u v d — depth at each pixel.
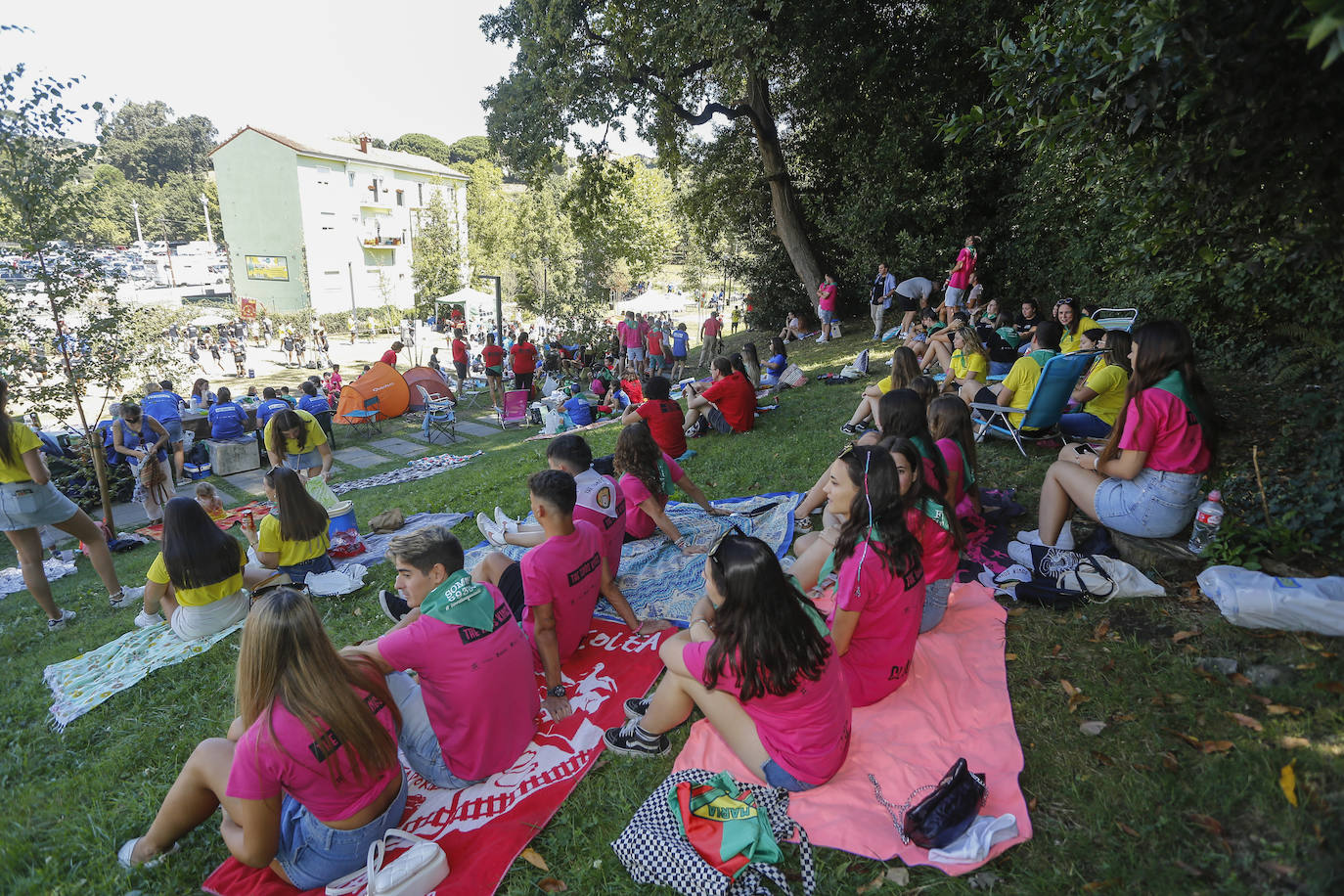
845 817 2.73
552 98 15.69
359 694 2.73
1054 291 13.20
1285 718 2.89
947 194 15.14
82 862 3.05
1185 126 3.45
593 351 26.12
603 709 3.62
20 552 5.65
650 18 14.71
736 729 2.91
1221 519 3.95
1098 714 3.15
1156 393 3.91
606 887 2.62
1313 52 2.68
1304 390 5.86
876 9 15.55
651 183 40.72
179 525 4.69
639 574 4.95
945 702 3.29
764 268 22.16
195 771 2.79
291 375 32.53
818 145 19.08
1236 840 2.44
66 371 8.48
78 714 4.21
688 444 8.47
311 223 47.91
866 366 11.54
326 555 5.62
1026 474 5.96
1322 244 3.35
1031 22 3.86
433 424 17.09
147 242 73.12
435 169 56.56
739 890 2.48
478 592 3.13
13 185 7.79
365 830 2.70
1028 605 4.06
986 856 2.51
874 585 3.08
